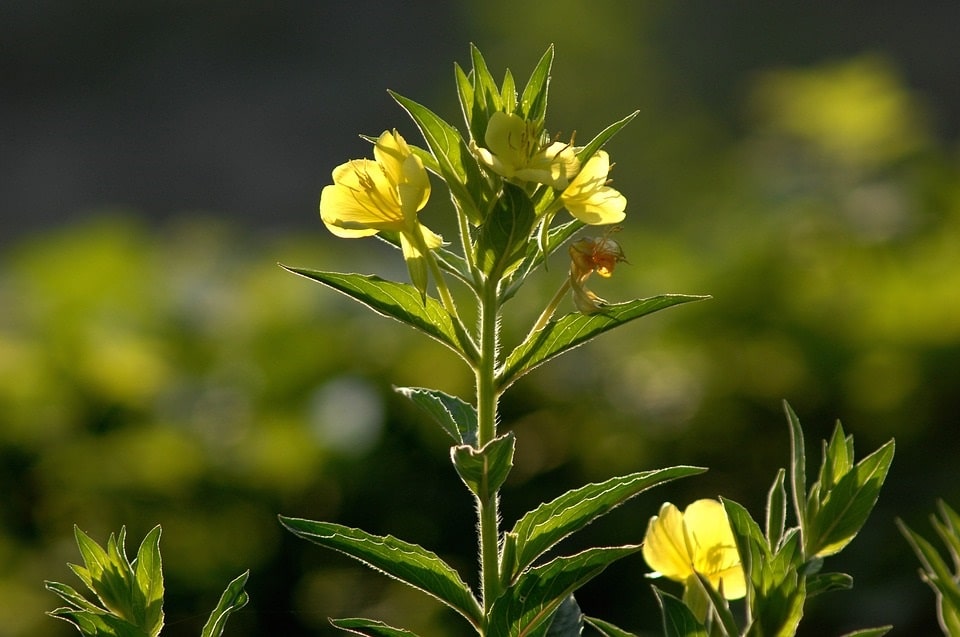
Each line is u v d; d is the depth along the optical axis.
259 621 2.32
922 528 2.28
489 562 1.38
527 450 2.49
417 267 1.39
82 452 2.51
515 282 1.40
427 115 1.38
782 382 2.59
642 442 2.51
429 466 2.45
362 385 2.56
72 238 3.76
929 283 2.63
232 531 2.45
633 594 2.27
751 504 2.49
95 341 2.68
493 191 1.39
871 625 2.21
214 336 2.82
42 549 2.43
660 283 2.96
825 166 3.45
